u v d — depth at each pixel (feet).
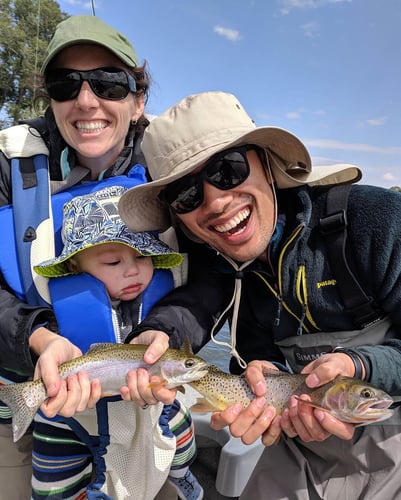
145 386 1.66
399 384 1.69
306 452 2.06
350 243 1.82
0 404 2.12
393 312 1.80
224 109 1.81
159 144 1.85
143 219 2.05
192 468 2.77
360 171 1.88
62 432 2.01
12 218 2.12
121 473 1.95
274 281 1.99
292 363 2.14
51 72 2.17
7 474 2.29
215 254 2.14
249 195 1.80
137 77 2.38
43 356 1.62
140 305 2.08
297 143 1.79
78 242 1.96
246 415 1.64
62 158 2.30
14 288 2.05
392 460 1.85
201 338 2.03
